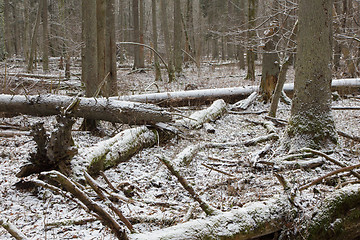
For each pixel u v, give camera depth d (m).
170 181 5.52
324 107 6.49
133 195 4.81
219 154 7.25
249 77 19.94
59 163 5.07
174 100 11.70
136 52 26.02
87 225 3.80
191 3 33.78
